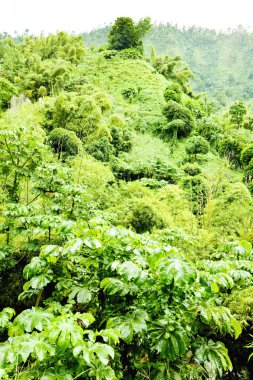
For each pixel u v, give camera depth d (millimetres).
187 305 2070
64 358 1568
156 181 14727
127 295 2275
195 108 28219
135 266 1903
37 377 1557
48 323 1711
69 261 2635
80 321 2486
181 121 22062
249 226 7785
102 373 1562
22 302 4656
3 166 5156
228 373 3342
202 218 9016
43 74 24109
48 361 1575
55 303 2791
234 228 7879
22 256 5094
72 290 2322
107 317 2191
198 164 19312
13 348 1483
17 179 5566
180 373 2184
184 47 137125
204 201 11445
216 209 8609
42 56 34094
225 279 2012
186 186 13195
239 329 2154
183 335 1945
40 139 5363
